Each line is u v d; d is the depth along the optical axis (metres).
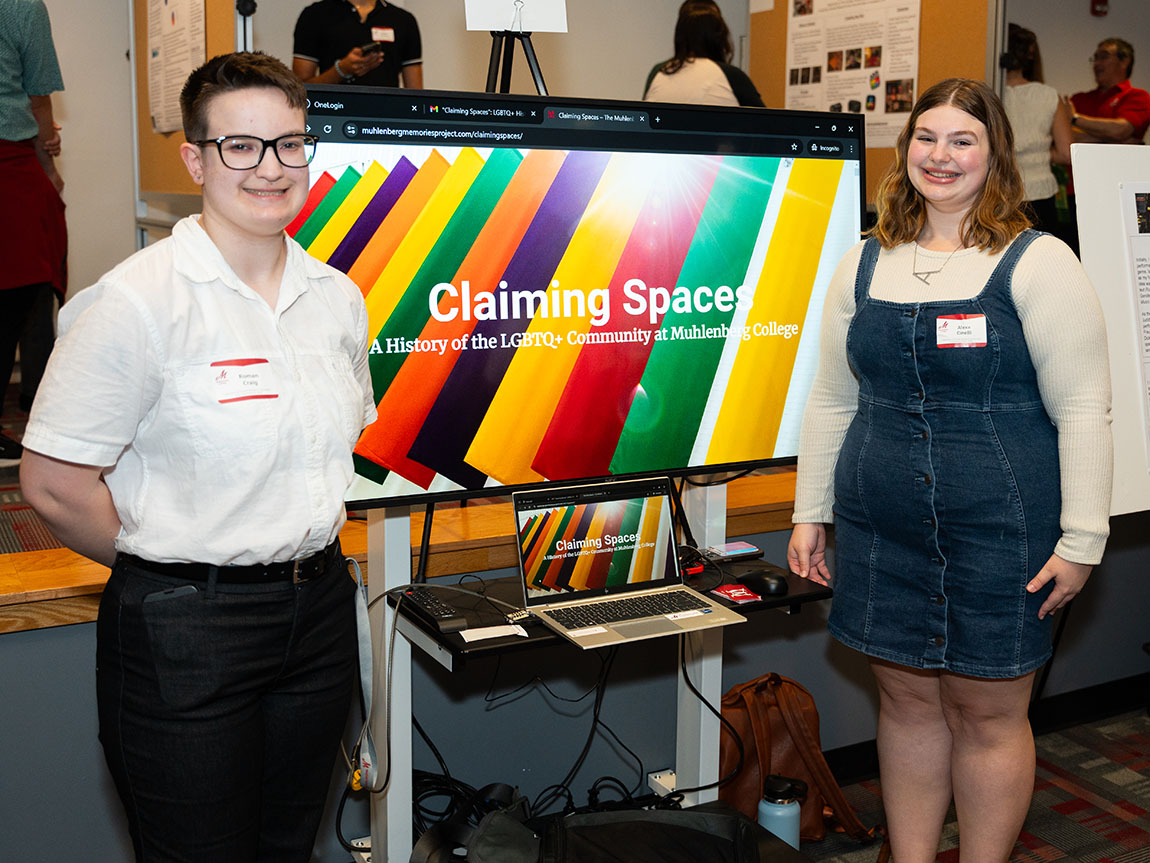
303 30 3.88
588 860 1.92
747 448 2.18
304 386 1.41
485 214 1.89
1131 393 2.28
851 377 2.02
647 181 2.01
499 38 2.00
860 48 3.53
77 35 4.95
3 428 3.85
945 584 1.83
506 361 1.94
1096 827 2.58
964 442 1.79
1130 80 3.46
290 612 1.43
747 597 1.98
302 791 1.57
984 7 3.07
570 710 2.50
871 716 2.88
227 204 1.33
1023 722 1.94
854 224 2.23
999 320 1.74
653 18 5.57
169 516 1.34
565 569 1.95
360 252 1.80
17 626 1.91
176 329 1.30
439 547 2.23
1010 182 1.78
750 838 1.99
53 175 3.58
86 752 2.02
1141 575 3.21
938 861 2.44
